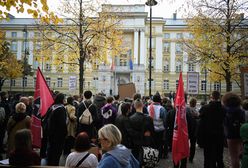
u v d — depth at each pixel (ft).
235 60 70.85
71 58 91.20
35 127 27.45
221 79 90.22
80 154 18.49
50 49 88.79
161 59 257.55
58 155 29.84
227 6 69.05
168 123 37.58
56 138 29.68
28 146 16.22
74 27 89.51
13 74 168.66
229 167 36.04
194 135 37.96
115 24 90.89
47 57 89.51
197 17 73.72
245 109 32.60
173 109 37.78
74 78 67.97
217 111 28.84
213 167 28.84
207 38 74.54
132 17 240.12
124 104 28.17
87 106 34.60
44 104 26.89
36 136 27.37
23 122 27.71
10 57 165.17
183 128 28.94
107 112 36.09
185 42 85.46
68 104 38.32
